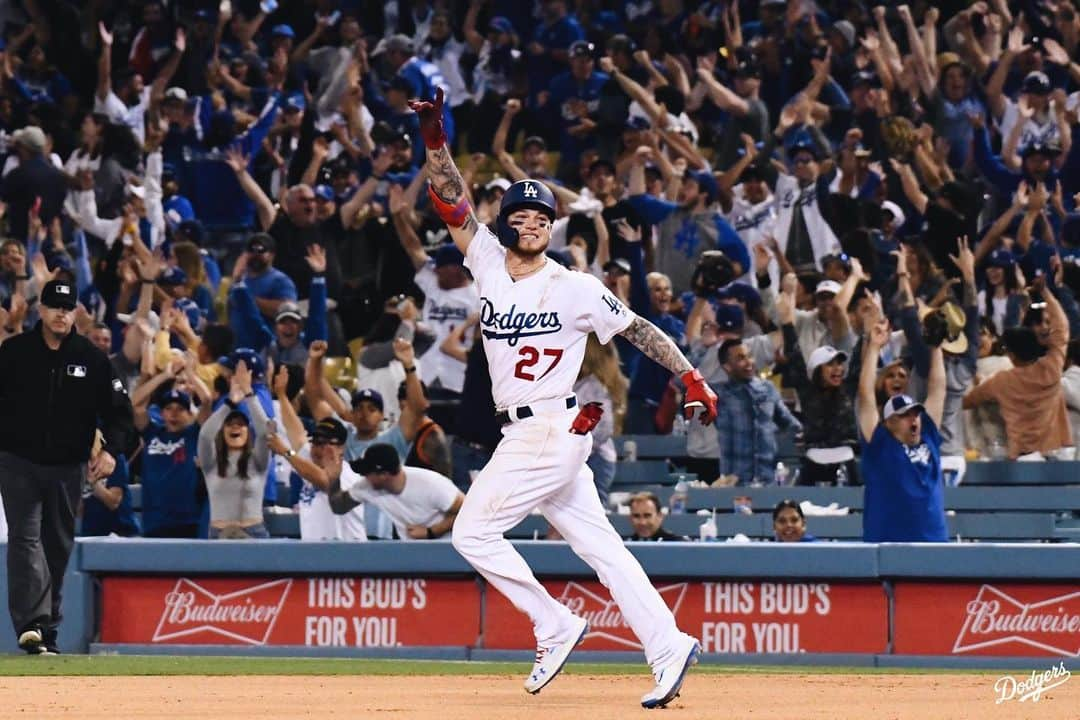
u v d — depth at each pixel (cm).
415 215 3491
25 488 2145
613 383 2734
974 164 3688
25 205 3684
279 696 1544
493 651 2327
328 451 2559
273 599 2406
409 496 2489
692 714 1366
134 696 1544
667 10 4400
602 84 4075
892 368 2634
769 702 1473
